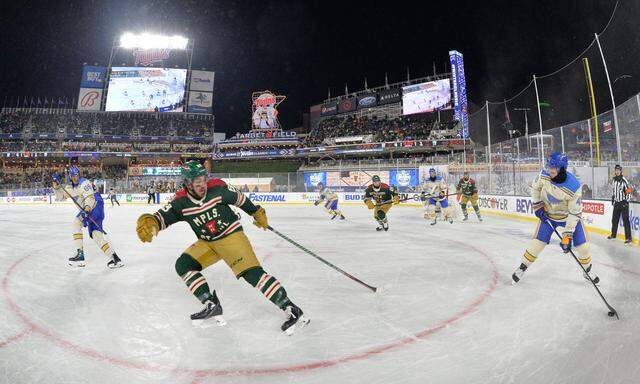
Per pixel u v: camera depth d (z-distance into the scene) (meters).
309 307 3.75
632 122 8.41
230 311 3.63
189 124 49.31
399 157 40.44
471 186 11.73
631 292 4.13
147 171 43.25
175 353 2.76
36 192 25.75
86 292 4.33
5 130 44.56
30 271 5.37
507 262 5.79
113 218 13.90
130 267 5.60
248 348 2.83
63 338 3.04
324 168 33.81
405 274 5.08
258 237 8.62
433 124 41.69
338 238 8.43
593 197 9.86
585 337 2.97
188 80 49.91
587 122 10.22
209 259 3.28
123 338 3.04
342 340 2.96
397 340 2.96
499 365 2.55
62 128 45.94
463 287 4.42
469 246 7.27
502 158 14.56
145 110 48.53
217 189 3.03
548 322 3.29
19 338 3.05
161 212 3.01
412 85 43.16
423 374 2.44
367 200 9.45
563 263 5.63
